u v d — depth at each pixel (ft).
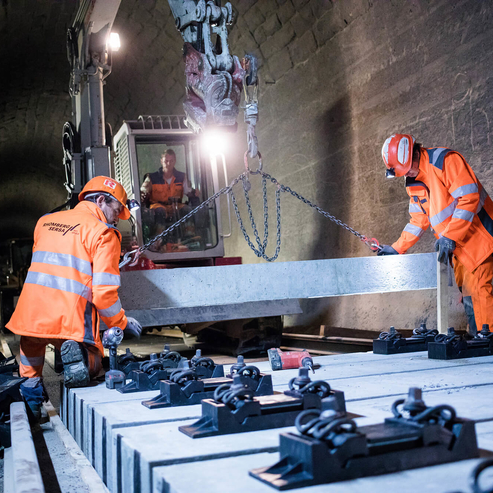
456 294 19.74
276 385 8.09
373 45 25.94
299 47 31.22
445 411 4.69
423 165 14.76
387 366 9.76
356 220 27.91
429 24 22.59
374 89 26.27
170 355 9.98
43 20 39.22
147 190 23.35
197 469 4.36
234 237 41.60
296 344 25.62
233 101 12.41
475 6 20.42
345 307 27.86
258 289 12.66
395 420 4.58
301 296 12.98
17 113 53.78
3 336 37.91
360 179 27.58
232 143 40.63
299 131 32.60
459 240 14.42
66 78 48.57
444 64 22.03
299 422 4.31
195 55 12.48
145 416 6.33
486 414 5.68
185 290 12.19
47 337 10.07
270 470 4.12
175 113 43.42
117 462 5.56
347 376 8.77
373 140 26.55
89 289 10.38
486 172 20.26
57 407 14.34
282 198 34.58
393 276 13.88
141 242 22.84
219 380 7.35
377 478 3.93
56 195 76.38
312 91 31.09
